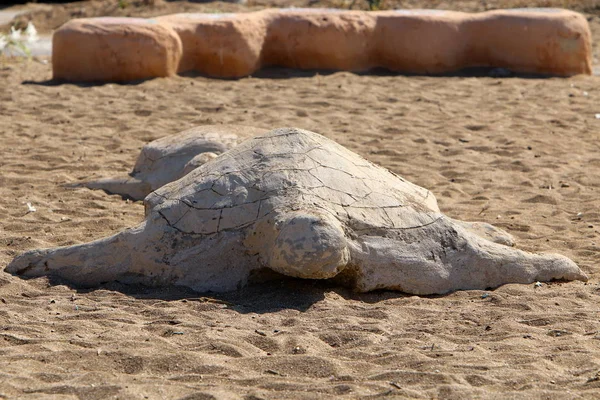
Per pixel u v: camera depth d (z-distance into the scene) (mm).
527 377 13758
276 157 18938
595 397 13000
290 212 17797
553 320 16531
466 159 29906
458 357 14664
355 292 18188
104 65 40219
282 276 18438
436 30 43594
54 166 28312
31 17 59344
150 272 18594
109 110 35469
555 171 28578
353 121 34438
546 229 22938
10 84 39625
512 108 36688
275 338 15414
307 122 34062
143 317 16734
